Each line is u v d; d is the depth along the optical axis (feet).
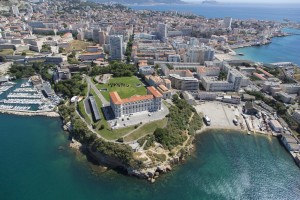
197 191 619.67
